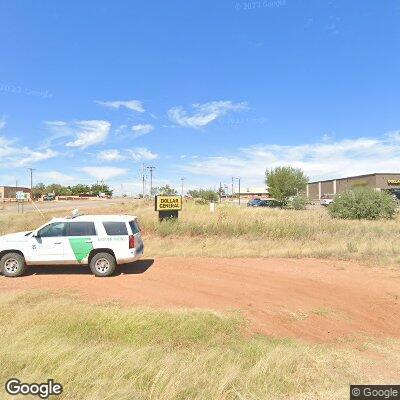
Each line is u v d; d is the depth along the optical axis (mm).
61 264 11438
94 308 7301
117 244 11414
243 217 23906
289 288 10703
